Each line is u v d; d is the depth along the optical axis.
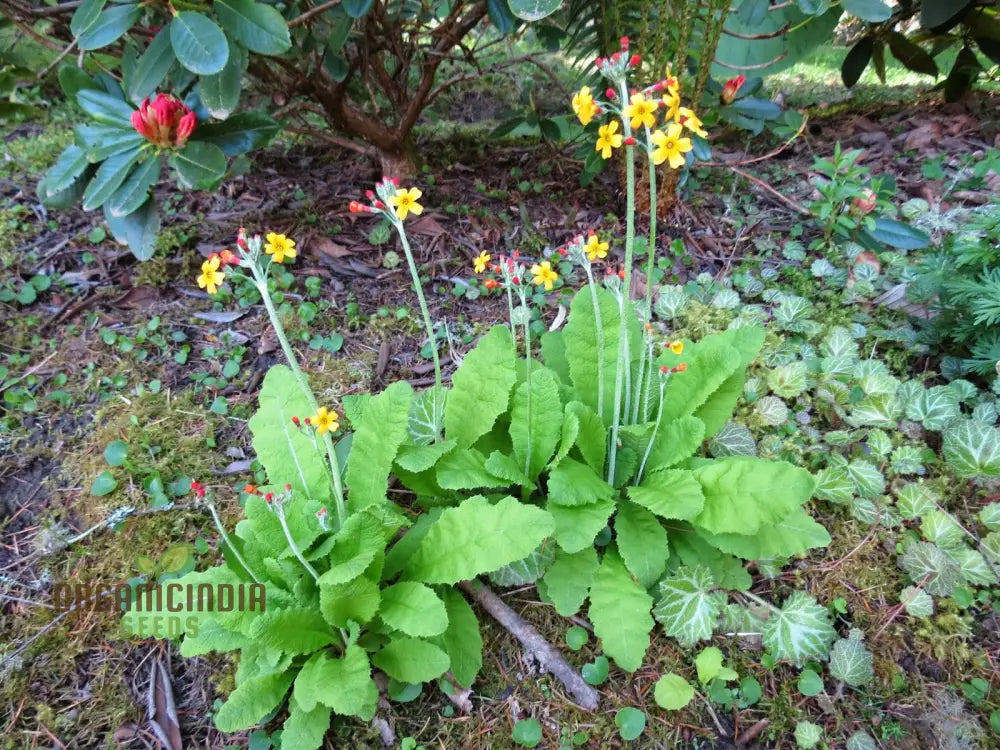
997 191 1.03
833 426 0.75
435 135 1.31
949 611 0.60
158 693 0.57
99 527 0.67
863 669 0.55
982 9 1.15
